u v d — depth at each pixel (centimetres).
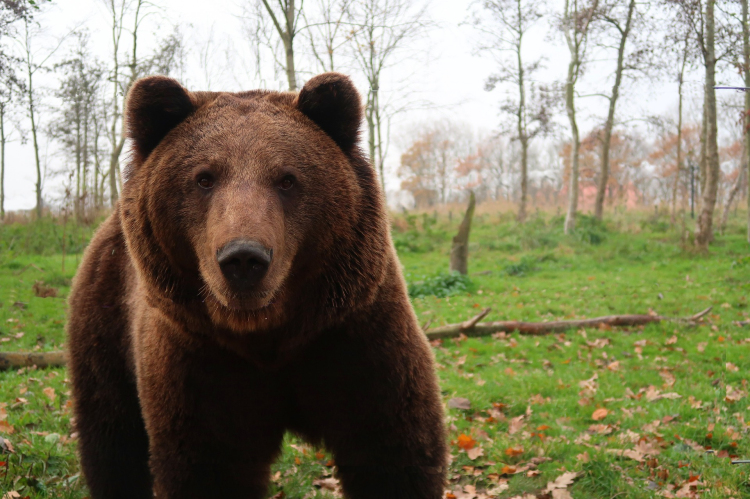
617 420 612
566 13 2852
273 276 223
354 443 280
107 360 381
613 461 501
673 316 1081
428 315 1215
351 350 267
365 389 271
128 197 270
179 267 254
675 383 720
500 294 1452
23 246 1861
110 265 392
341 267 256
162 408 281
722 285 1391
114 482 391
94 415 389
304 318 257
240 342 256
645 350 889
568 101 2792
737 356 832
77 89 3144
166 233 251
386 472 280
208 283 232
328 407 278
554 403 669
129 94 265
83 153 3519
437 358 879
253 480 294
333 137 270
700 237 1972
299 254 247
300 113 268
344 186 256
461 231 1595
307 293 256
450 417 630
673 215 2508
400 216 2988
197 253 241
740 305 1181
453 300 1387
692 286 1403
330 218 250
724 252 1981
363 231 262
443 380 756
